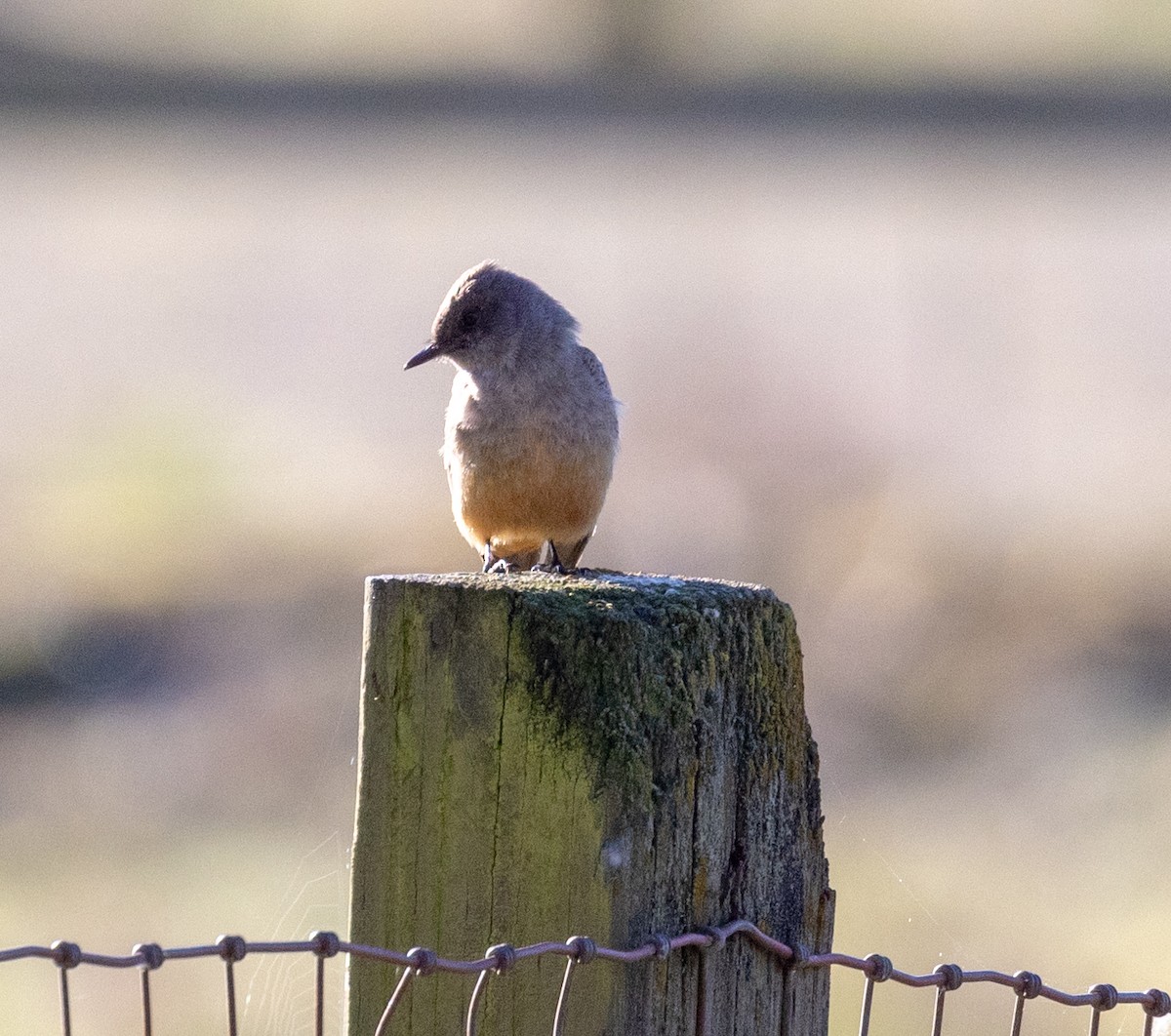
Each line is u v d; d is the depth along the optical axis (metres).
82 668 14.45
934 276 25.62
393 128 34.62
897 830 11.38
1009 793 12.16
